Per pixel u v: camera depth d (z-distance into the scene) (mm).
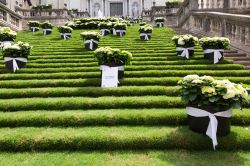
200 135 5172
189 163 4562
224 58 10320
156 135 5184
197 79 5109
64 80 8258
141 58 10391
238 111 6133
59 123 5883
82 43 14180
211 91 4898
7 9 19672
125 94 7324
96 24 21500
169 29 19281
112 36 16422
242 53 10961
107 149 5121
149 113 6000
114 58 7984
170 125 5852
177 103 6578
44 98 7102
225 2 19312
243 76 8688
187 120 5844
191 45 10328
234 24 11672
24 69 9391
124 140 5125
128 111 6215
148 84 8109
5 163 4613
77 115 5961
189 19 18469
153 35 16344
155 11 30656
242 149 5059
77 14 37438
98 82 8141
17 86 8047
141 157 4809
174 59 10328
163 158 4746
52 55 11391
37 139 5121
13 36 12430
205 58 10203
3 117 5930
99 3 46594
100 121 5895
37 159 4758
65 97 7297
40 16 29375
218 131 5141
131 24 24891
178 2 30375
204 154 4895
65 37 15953
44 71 9359
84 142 5109
